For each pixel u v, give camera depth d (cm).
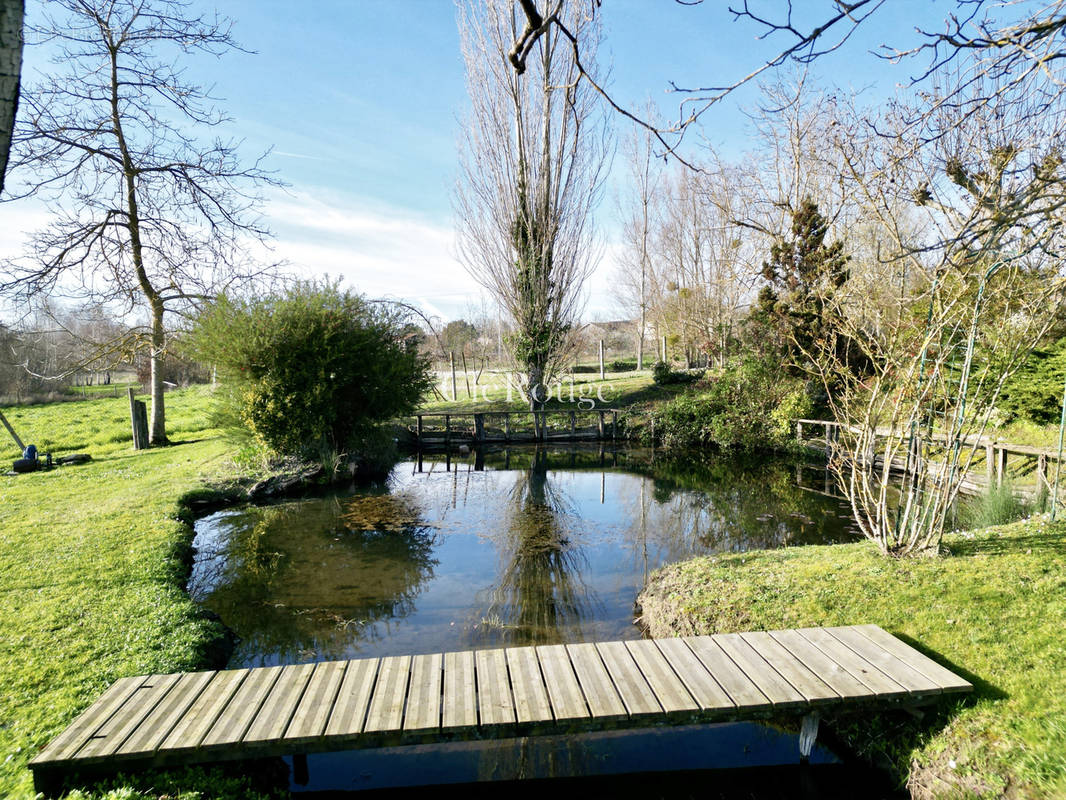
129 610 543
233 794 338
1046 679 371
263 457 1270
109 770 324
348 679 396
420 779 388
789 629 471
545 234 1911
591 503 1123
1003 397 1130
